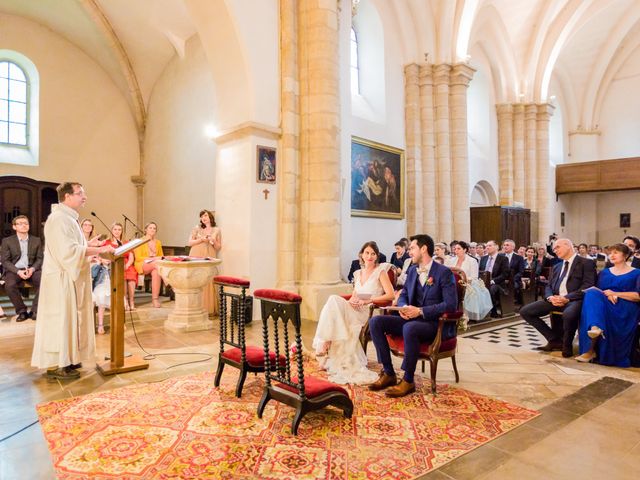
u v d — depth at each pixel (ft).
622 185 57.88
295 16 26.18
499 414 11.49
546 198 54.34
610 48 58.75
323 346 14.69
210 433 10.19
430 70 41.14
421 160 41.06
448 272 13.76
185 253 35.12
